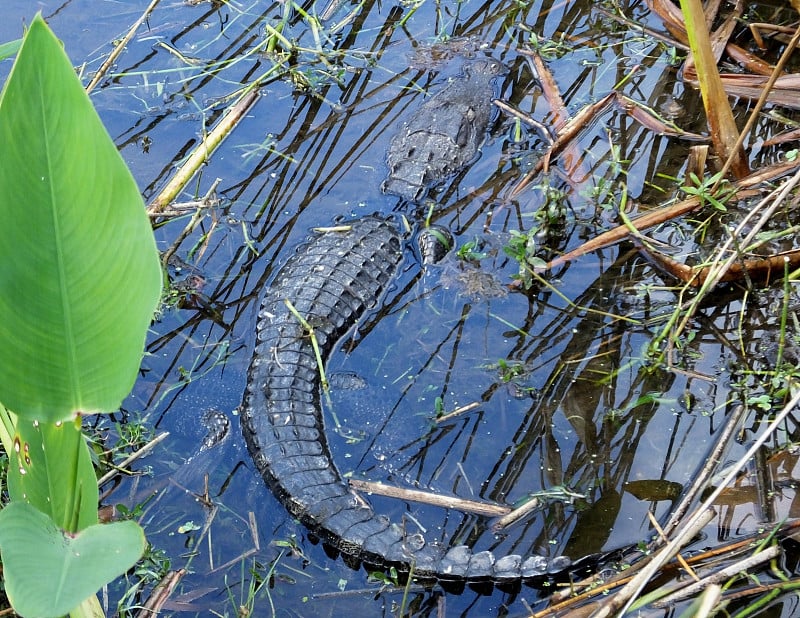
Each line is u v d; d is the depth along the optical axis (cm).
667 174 425
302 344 404
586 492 379
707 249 407
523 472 383
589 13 464
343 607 368
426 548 372
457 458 386
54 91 306
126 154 435
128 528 332
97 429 391
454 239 425
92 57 453
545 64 454
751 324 398
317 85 450
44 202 320
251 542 377
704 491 375
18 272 325
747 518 371
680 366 394
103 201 324
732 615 359
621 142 434
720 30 442
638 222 412
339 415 396
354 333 414
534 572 368
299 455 386
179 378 401
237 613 364
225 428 393
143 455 387
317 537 378
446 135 441
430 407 394
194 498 382
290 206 430
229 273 418
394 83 454
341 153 441
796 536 365
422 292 417
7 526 329
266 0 470
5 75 448
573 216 420
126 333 329
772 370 391
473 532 377
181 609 367
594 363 397
